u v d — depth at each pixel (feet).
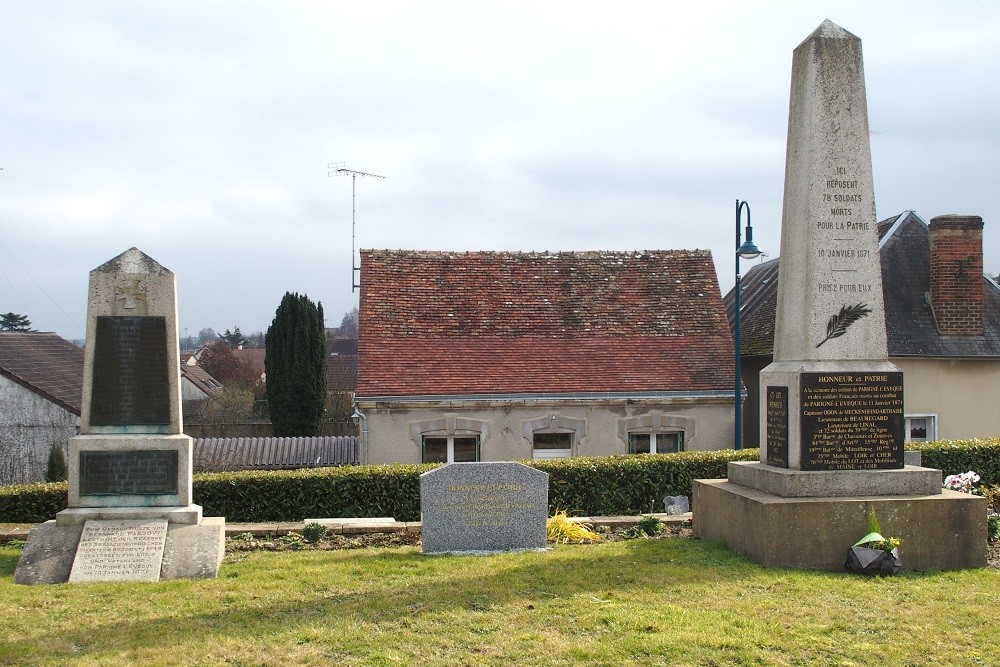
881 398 29.43
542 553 30.91
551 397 62.49
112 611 23.31
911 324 68.18
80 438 32.45
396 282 69.56
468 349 65.51
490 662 18.52
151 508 32.32
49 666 18.37
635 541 32.45
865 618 21.35
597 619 21.34
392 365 63.10
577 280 72.64
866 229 30.30
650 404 63.87
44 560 29.40
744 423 77.92
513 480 32.58
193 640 20.20
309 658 18.86
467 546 32.35
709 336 68.90
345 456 69.26
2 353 87.45
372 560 30.32
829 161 30.30
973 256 68.49
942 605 22.48
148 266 33.68
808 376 29.19
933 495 28.58
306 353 93.61
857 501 27.61
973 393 68.18
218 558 30.04
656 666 18.24
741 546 29.14
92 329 33.27
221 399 138.72
